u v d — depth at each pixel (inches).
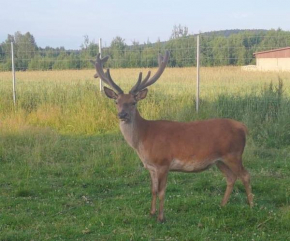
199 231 211.8
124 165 326.6
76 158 346.0
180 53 852.0
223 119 244.5
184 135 234.8
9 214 237.8
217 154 237.3
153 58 753.0
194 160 234.5
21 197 267.1
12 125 425.7
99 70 258.1
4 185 289.6
